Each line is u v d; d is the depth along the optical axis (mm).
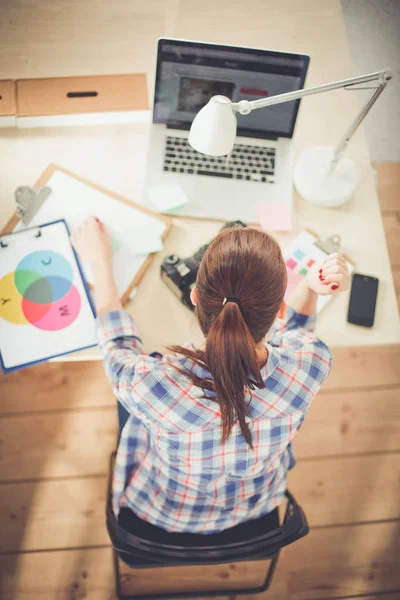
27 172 1395
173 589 1756
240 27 1597
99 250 1241
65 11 1565
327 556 1812
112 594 1729
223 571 1782
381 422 1946
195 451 951
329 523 1845
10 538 1751
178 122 1387
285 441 975
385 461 1915
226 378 782
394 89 2383
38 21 1552
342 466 1901
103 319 1152
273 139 1420
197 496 1126
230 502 1132
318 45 1591
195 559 1063
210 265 800
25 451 1829
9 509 1775
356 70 2355
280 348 966
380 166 2256
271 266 787
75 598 1717
